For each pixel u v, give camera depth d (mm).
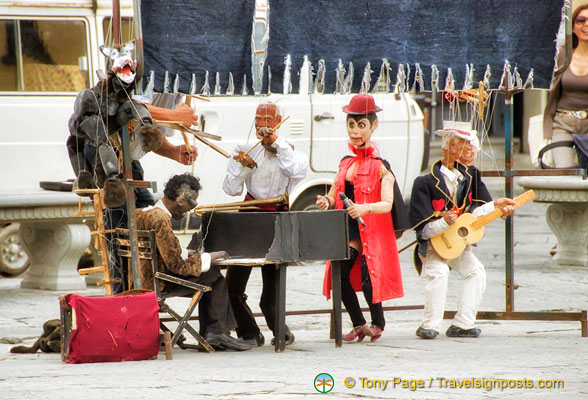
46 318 28328
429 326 24688
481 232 24328
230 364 20688
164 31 21297
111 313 20844
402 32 22703
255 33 21844
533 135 39844
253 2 21766
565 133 36812
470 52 23219
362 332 24000
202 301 22875
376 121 23984
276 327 22391
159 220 21641
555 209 39281
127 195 21531
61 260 33469
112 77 20938
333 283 23078
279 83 22266
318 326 27922
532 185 37812
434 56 22984
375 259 23547
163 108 22578
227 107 35594
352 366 20438
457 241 24172
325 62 22453
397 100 37594
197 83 21562
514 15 23281
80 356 20688
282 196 23438
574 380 18828
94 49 34844
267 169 23391
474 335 24891
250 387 18141
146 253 21844
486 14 23219
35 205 31906
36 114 33906
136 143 22516
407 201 37875
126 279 22781
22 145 33719
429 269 24594
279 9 22141
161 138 21062
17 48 34000
